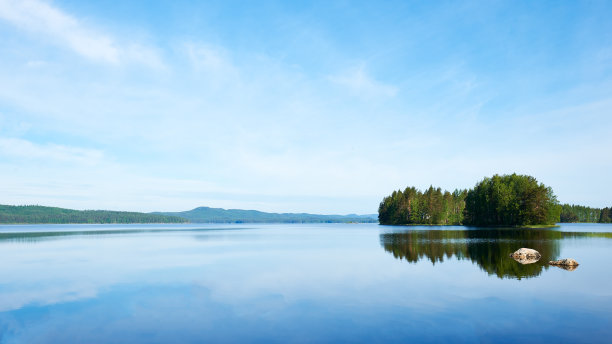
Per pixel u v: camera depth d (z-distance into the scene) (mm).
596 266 28891
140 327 15562
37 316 17344
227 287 23000
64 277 27328
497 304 18016
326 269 29453
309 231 122312
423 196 169125
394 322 15531
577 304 17891
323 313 17031
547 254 36938
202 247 52438
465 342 13227
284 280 25000
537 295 19656
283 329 14953
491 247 44781
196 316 16938
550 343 13039
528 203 107312
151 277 26891
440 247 45812
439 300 18938
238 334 14492
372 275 26359
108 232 115938
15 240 71125
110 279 26281
